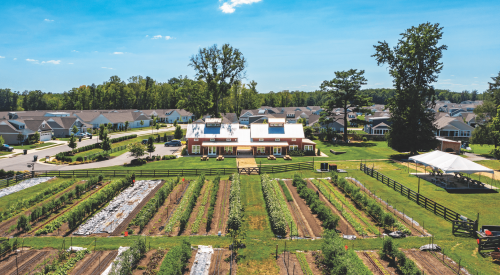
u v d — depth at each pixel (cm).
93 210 3247
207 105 7981
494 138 5769
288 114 13550
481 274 2052
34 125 8044
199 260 2264
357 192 3406
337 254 2094
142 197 3706
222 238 2631
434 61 5716
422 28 5747
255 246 2488
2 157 6100
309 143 6581
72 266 2200
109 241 2584
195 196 3462
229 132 6656
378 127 9425
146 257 2320
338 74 7875
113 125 10600
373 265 2183
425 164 4212
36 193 3922
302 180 4075
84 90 17200
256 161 5791
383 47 6094
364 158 6062
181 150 7031
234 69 7994
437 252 2373
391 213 3161
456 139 7794
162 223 2966
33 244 2564
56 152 6650
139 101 17712
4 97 17712
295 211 3192
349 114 14625
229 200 3484
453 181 4212
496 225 2803
